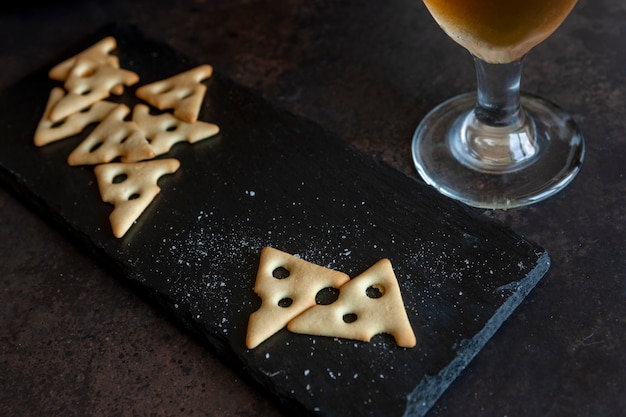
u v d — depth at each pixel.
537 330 0.45
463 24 0.45
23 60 0.62
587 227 0.48
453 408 0.43
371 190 0.50
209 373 0.45
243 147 0.54
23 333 0.48
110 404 0.45
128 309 0.48
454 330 0.44
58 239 0.52
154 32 0.63
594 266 0.47
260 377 0.44
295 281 0.46
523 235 0.48
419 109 0.55
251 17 0.63
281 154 0.53
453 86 0.56
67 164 0.54
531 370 0.44
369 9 0.62
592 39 0.57
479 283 0.46
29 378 0.46
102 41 0.61
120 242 0.50
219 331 0.45
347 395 0.43
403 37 0.59
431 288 0.46
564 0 0.44
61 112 0.57
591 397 0.42
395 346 0.44
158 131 0.55
